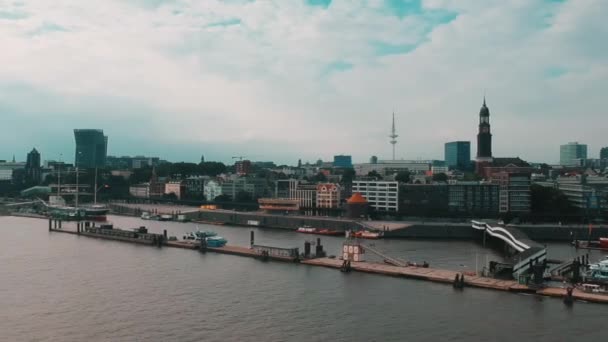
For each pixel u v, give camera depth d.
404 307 138.38
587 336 117.00
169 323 127.06
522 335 117.75
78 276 177.12
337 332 120.69
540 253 173.88
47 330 122.31
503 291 152.50
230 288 160.00
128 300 146.62
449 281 162.75
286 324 126.25
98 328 123.62
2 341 115.50
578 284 158.12
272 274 179.88
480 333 119.19
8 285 163.75
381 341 115.19
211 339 116.62
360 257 197.88
